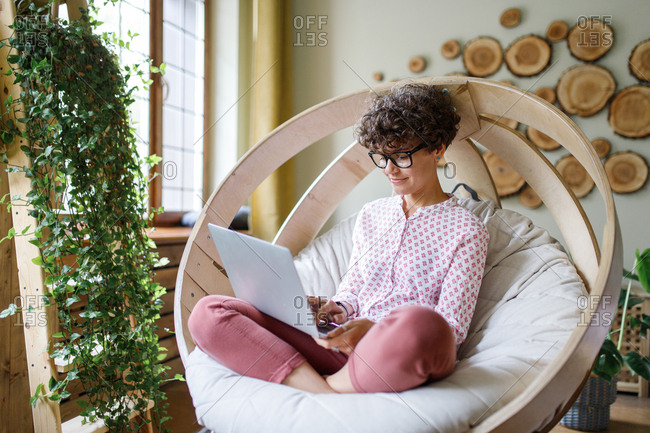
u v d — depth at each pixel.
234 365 1.14
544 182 1.62
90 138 1.45
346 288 1.48
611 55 2.93
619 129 2.92
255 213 3.21
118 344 1.53
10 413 1.54
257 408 1.00
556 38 3.01
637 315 2.60
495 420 0.92
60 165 1.40
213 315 1.17
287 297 1.08
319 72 3.47
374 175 3.31
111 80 1.56
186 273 1.52
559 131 1.33
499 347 1.22
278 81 3.21
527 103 1.34
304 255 1.93
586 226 1.47
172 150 2.97
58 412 1.45
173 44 2.95
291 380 1.09
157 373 1.67
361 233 1.55
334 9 3.44
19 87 1.39
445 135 1.38
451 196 1.46
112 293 1.50
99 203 1.50
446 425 0.91
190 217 2.90
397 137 1.29
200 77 3.19
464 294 1.27
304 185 3.49
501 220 1.72
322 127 1.64
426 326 0.97
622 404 2.46
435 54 3.25
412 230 1.41
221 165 3.25
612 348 2.03
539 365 1.08
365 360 1.02
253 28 3.26
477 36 3.17
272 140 1.63
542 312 1.30
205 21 3.20
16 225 1.46
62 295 1.44
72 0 1.52
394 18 3.32
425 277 1.36
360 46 3.39
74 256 1.72
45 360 1.44
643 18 2.89
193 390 1.16
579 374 0.95
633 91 2.89
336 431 0.91
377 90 1.49
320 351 1.20
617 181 2.91
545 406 0.93
